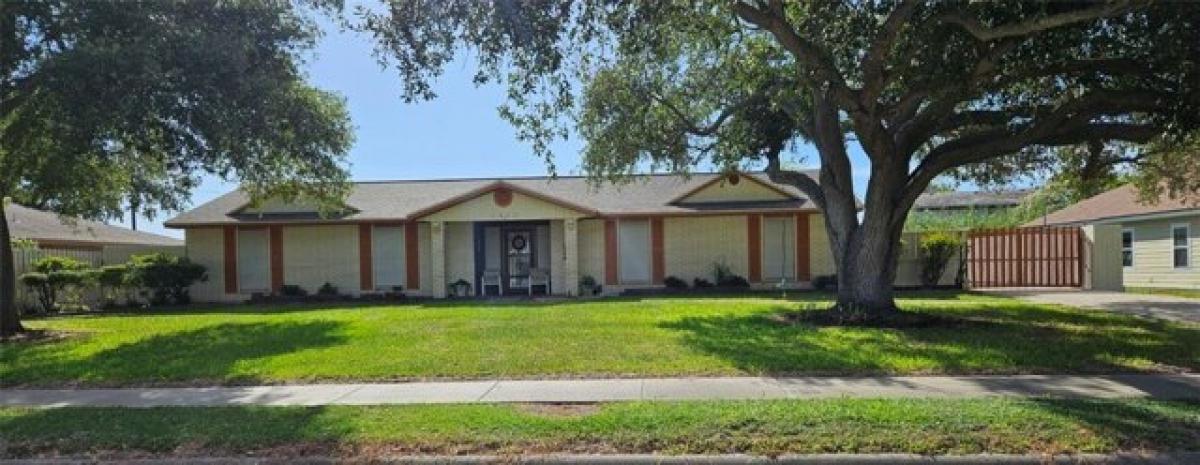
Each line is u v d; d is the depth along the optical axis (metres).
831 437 6.65
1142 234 28.45
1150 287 25.95
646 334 12.95
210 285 25.36
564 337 12.77
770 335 12.73
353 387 9.62
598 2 9.40
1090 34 11.09
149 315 20.28
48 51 13.45
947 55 10.48
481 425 7.34
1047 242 24.31
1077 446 6.36
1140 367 9.92
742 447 6.52
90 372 10.96
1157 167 18.62
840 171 15.27
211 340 13.78
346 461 6.52
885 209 14.48
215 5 14.03
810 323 14.27
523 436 6.97
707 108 17.12
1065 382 9.14
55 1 12.93
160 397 9.34
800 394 8.65
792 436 6.70
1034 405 7.66
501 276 25.55
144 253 28.61
